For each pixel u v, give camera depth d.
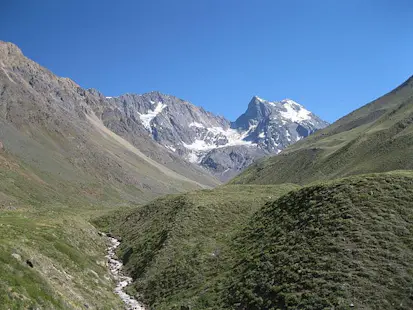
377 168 128.50
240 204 69.75
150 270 51.09
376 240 36.16
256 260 41.62
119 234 77.12
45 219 64.50
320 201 47.09
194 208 68.31
